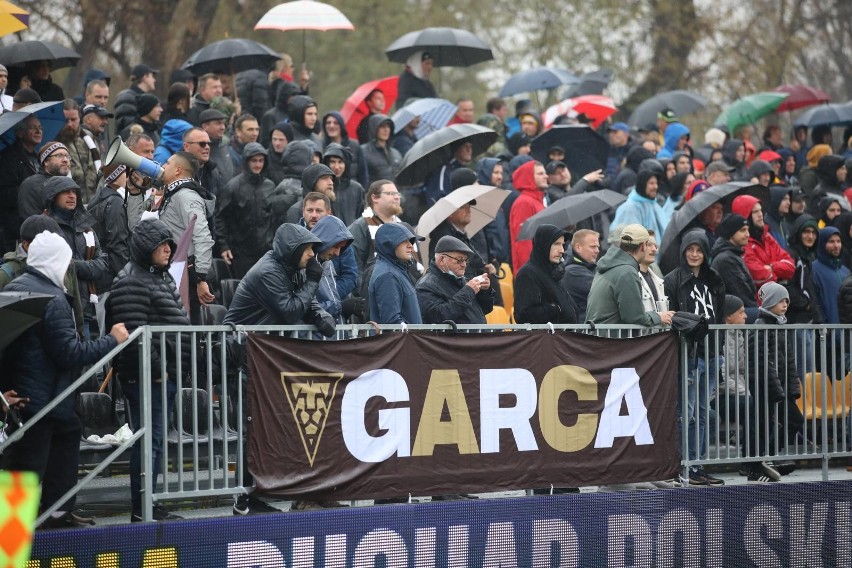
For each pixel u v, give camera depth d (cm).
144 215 3011
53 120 3412
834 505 3027
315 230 2739
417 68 5053
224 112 4272
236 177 3578
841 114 5703
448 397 2647
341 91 9825
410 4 10438
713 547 2891
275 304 2520
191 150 3400
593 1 9750
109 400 2920
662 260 3772
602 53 9662
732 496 2912
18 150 3231
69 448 2459
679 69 9462
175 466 2872
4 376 2378
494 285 3775
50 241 2369
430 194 4078
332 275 2834
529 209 3991
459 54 5122
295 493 2495
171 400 2584
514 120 5244
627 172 4638
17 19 3578
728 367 2984
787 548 2970
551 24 10056
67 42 7831
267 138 4319
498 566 2666
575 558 2745
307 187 3262
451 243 2933
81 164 3528
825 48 10450
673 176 4488
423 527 2594
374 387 2575
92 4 7494
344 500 2552
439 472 2636
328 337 2622
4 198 3219
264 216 3562
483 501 2656
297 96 4088
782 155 5409
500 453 2695
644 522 2816
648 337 2875
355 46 9925
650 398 2875
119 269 3203
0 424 2405
